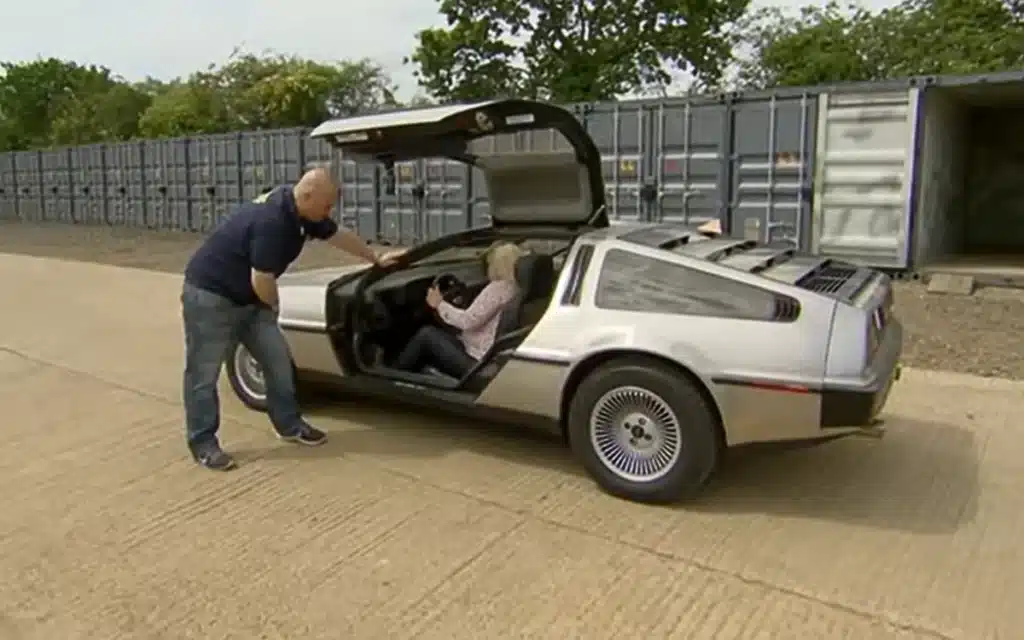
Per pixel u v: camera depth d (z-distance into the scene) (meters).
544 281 4.14
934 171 9.69
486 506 3.49
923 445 4.21
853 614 2.65
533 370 3.73
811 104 9.22
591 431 3.60
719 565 2.97
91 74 42.94
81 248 15.49
